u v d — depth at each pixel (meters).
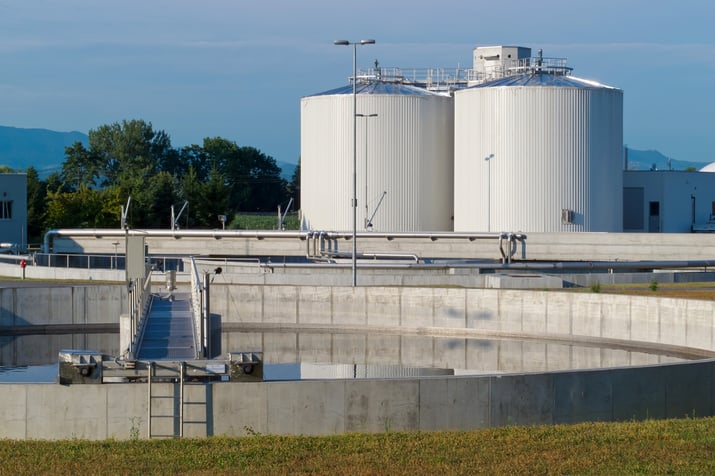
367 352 98.06
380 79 185.75
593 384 51.22
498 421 49.53
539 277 114.06
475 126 170.12
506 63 188.75
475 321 104.94
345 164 175.75
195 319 66.00
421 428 48.66
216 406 47.66
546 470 36.59
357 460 38.69
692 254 140.75
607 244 144.62
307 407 47.94
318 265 125.75
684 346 91.56
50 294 110.00
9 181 192.00
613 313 97.25
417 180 176.12
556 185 165.88
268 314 110.69
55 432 47.44
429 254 149.50
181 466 38.28
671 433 41.78
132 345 56.91
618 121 171.25
